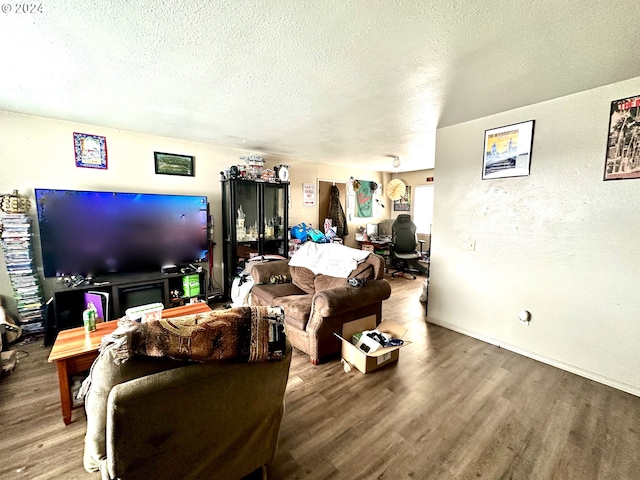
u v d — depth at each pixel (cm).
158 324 95
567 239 219
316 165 513
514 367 227
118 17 125
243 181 371
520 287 247
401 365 229
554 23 127
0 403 179
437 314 314
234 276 372
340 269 278
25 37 140
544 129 225
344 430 159
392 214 658
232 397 106
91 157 296
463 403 183
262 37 140
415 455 143
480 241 272
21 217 258
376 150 411
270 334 109
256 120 273
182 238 336
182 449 98
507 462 140
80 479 129
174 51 154
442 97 216
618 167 194
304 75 181
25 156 266
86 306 269
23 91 209
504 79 185
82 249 279
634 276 191
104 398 93
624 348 197
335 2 114
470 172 275
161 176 340
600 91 197
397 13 121
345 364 223
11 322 256
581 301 215
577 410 176
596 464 138
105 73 179
